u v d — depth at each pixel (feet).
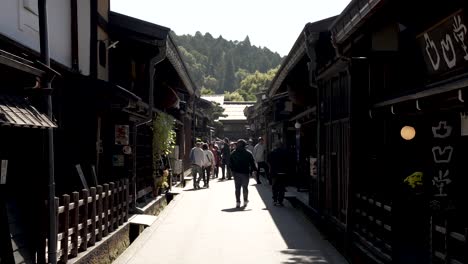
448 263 17.84
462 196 24.80
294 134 78.54
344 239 32.45
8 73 19.67
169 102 61.11
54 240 21.74
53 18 31.60
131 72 48.44
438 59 24.29
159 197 53.31
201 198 62.49
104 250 28.94
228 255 31.53
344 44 31.19
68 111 35.17
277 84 67.82
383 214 26.40
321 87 43.06
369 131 31.81
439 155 25.18
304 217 46.75
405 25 26.53
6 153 22.82
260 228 41.01
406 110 25.54
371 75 31.55
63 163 34.55
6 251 19.81
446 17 21.95
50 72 21.40
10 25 25.18
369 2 22.66
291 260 30.09
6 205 20.88
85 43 37.93
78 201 24.97
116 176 41.52
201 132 142.72
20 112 19.40
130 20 44.14
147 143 52.75
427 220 27.37
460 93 18.26
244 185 53.88
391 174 30.89
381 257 25.73
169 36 45.80
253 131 153.17
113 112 39.88
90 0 38.99
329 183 39.14
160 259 30.50
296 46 46.26
